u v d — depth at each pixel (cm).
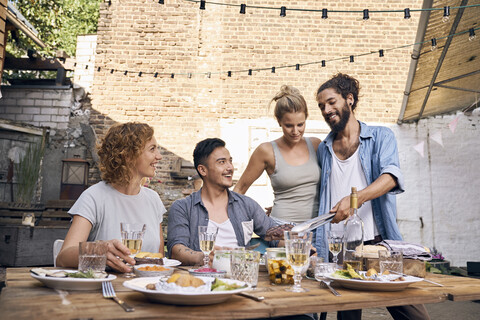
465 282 152
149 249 190
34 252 477
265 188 691
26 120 720
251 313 99
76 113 725
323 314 224
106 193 184
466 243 702
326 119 234
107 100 729
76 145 713
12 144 675
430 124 724
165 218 693
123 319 87
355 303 113
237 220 212
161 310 95
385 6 753
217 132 721
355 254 153
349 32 748
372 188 201
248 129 721
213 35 746
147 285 106
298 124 239
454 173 714
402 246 169
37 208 513
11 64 729
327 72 738
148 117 727
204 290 104
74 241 165
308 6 753
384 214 218
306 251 130
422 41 439
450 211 708
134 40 745
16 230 466
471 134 718
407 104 639
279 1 752
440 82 546
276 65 739
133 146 183
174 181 707
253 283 131
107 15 750
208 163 210
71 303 99
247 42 744
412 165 719
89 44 750
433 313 410
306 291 126
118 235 181
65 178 548
